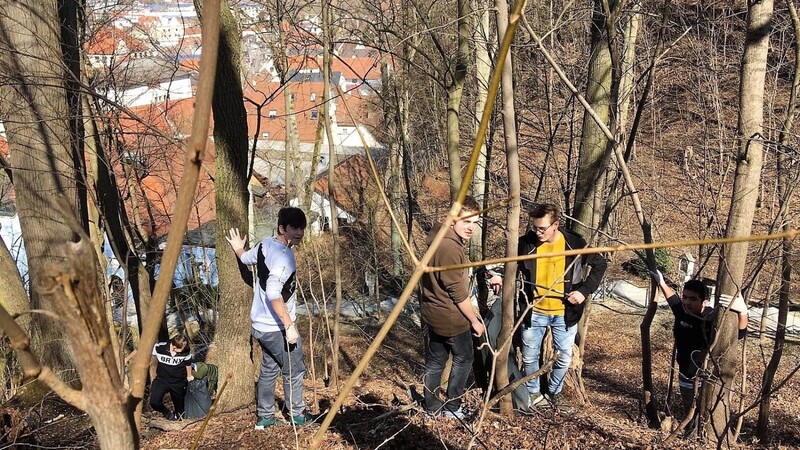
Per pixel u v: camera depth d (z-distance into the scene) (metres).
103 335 0.96
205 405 6.83
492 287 5.68
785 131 6.39
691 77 11.21
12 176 7.15
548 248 5.43
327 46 6.79
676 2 9.42
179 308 15.92
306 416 5.75
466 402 5.54
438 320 5.05
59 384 0.98
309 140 22.19
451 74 6.98
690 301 5.81
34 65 6.35
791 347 13.22
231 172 6.11
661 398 10.28
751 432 8.31
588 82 7.10
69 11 7.37
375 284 17.53
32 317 6.91
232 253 6.27
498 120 8.17
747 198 5.20
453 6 10.23
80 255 0.93
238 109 6.02
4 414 5.47
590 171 7.19
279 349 5.40
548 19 8.62
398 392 6.71
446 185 15.17
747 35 5.01
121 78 11.06
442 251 4.70
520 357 5.92
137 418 1.30
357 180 17.19
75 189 6.75
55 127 6.55
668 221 10.06
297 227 5.21
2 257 7.89
